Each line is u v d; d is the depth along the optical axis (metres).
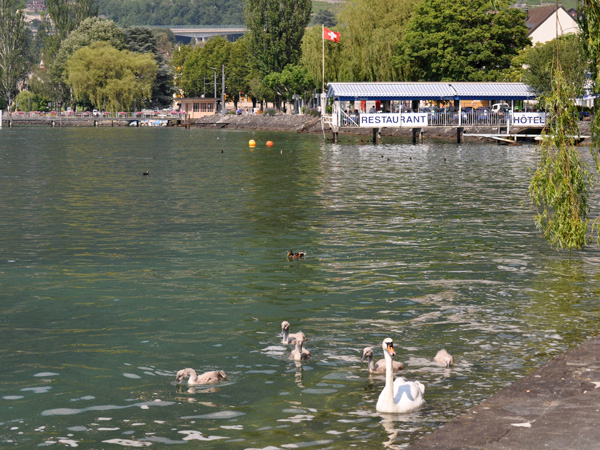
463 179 46.56
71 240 25.81
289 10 143.00
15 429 10.68
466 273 20.45
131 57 175.75
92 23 191.88
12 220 30.48
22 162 64.38
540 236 26.22
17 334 15.09
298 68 134.12
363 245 24.64
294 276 20.16
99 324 15.79
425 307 17.06
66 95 194.62
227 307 17.12
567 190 18.20
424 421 10.81
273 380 12.60
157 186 44.06
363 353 13.63
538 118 83.31
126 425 10.81
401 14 106.62
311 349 14.21
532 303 17.41
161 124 176.25
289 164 59.97
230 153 75.25
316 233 27.09
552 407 10.46
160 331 15.32
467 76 94.75
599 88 17.75
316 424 10.77
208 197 38.41
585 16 17.67
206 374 12.52
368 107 114.75
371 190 40.94
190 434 10.48
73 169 56.78
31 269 21.12
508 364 13.25
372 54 104.19
